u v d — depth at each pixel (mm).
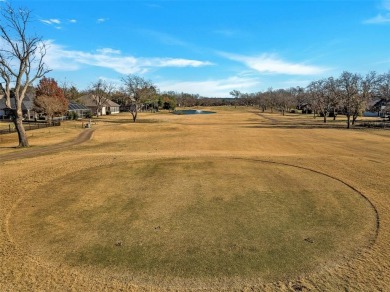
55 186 16641
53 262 9055
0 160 23969
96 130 50594
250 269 8711
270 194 15352
